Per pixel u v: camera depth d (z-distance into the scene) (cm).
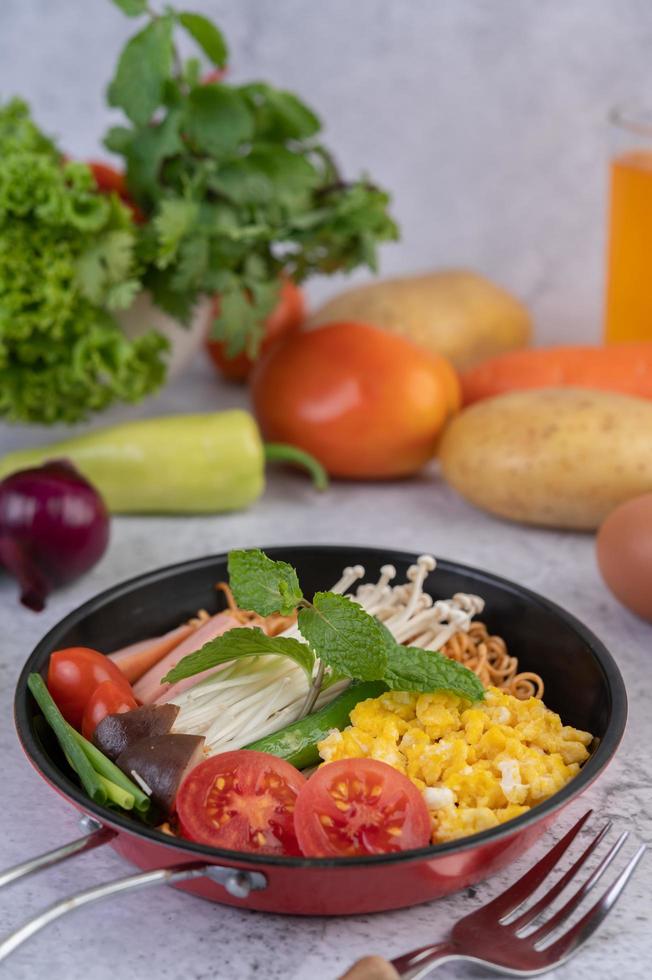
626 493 82
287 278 97
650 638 76
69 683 67
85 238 81
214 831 62
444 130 102
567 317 105
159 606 73
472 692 66
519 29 99
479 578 73
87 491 78
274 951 61
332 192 88
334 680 68
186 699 69
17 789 68
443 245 105
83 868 64
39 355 83
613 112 93
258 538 84
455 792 63
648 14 97
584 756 65
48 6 103
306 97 103
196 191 84
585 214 102
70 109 105
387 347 88
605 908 61
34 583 77
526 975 60
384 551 74
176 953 61
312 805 62
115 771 64
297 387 87
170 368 92
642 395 89
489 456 83
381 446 87
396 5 100
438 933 62
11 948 57
